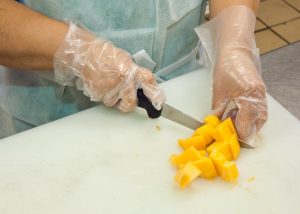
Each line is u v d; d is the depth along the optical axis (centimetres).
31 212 76
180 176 78
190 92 92
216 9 94
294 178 80
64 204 77
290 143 84
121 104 85
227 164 78
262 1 229
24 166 80
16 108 101
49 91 97
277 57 197
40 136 84
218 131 81
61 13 86
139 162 81
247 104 82
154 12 88
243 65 84
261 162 82
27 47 81
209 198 78
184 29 95
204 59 104
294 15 221
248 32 89
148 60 93
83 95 96
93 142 83
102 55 81
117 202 77
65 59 82
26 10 82
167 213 76
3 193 77
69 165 81
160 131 85
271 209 77
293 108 172
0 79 98
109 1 86
